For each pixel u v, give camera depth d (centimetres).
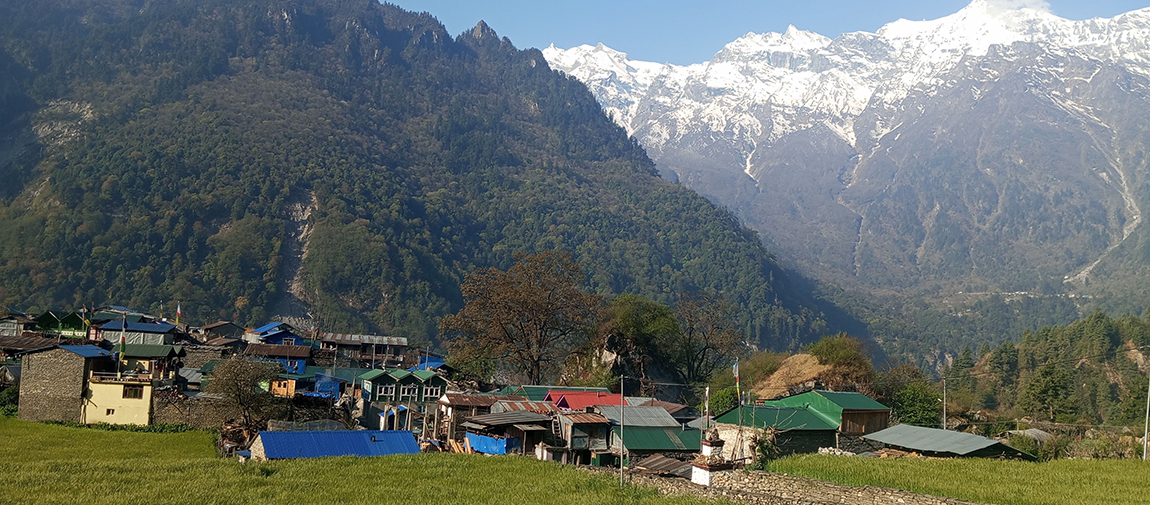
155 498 3994
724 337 10494
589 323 9825
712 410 8150
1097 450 5912
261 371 6888
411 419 7450
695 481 4669
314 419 6938
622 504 4041
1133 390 10212
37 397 6681
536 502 4106
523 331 9250
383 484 4528
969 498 3803
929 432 5638
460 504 4056
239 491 4219
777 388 8475
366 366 11156
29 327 9988
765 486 4194
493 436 6009
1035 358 15650
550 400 7325
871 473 4334
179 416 6712
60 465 4734
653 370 9875
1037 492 3888
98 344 8556
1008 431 7506
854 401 6397
